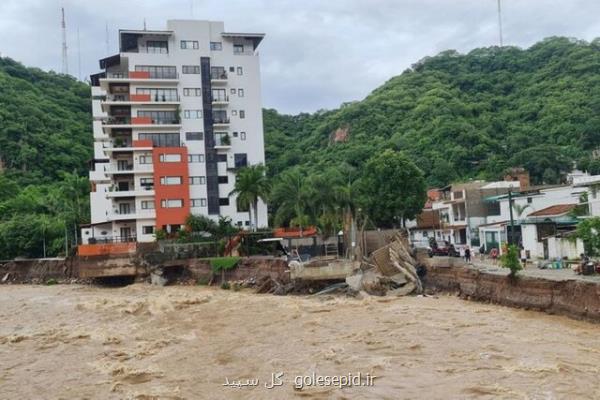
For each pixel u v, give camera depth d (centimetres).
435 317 3603
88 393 2450
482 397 2034
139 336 3622
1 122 12225
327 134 13275
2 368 2984
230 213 8775
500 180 8819
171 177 8494
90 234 8819
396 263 5106
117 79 8519
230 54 9062
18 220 9488
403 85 14150
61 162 12488
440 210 8569
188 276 7138
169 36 8831
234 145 8925
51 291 6838
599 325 3056
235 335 3478
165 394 2339
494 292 4078
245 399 2208
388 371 2439
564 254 5119
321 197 7138
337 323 3619
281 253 7088
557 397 1988
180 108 8712
